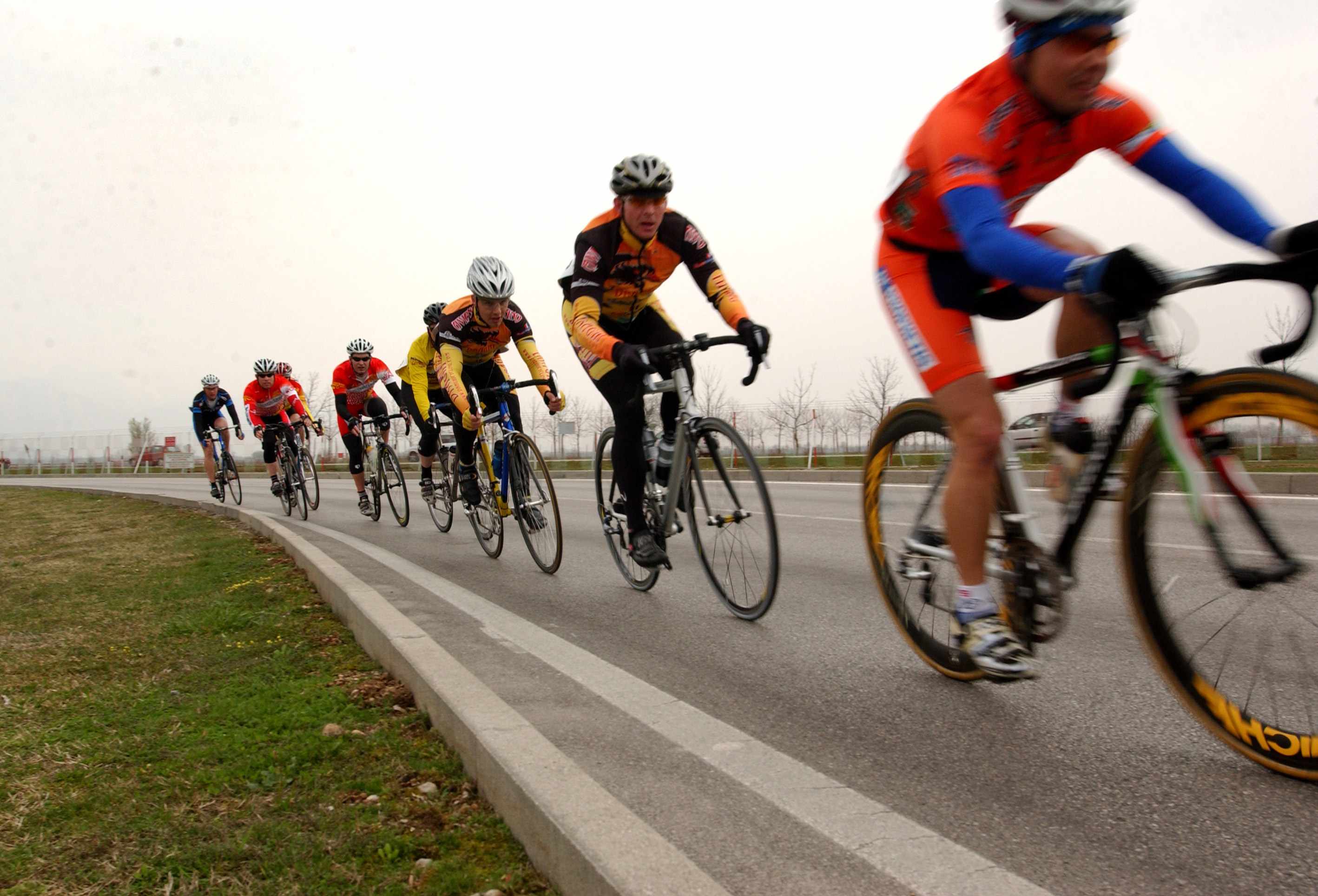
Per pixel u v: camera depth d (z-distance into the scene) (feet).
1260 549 6.00
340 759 8.39
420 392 25.08
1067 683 8.87
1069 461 7.28
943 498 7.87
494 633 11.96
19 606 18.01
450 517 25.72
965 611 7.75
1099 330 7.05
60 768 8.78
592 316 12.23
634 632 12.32
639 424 13.52
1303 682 5.98
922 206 7.79
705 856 5.64
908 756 7.34
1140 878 5.26
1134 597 6.91
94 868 6.78
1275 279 5.52
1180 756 6.92
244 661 12.19
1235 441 6.03
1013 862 5.53
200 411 41.60
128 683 11.73
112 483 89.61
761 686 9.46
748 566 12.20
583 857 5.37
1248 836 5.62
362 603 12.62
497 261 18.72
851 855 5.58
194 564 21.71
